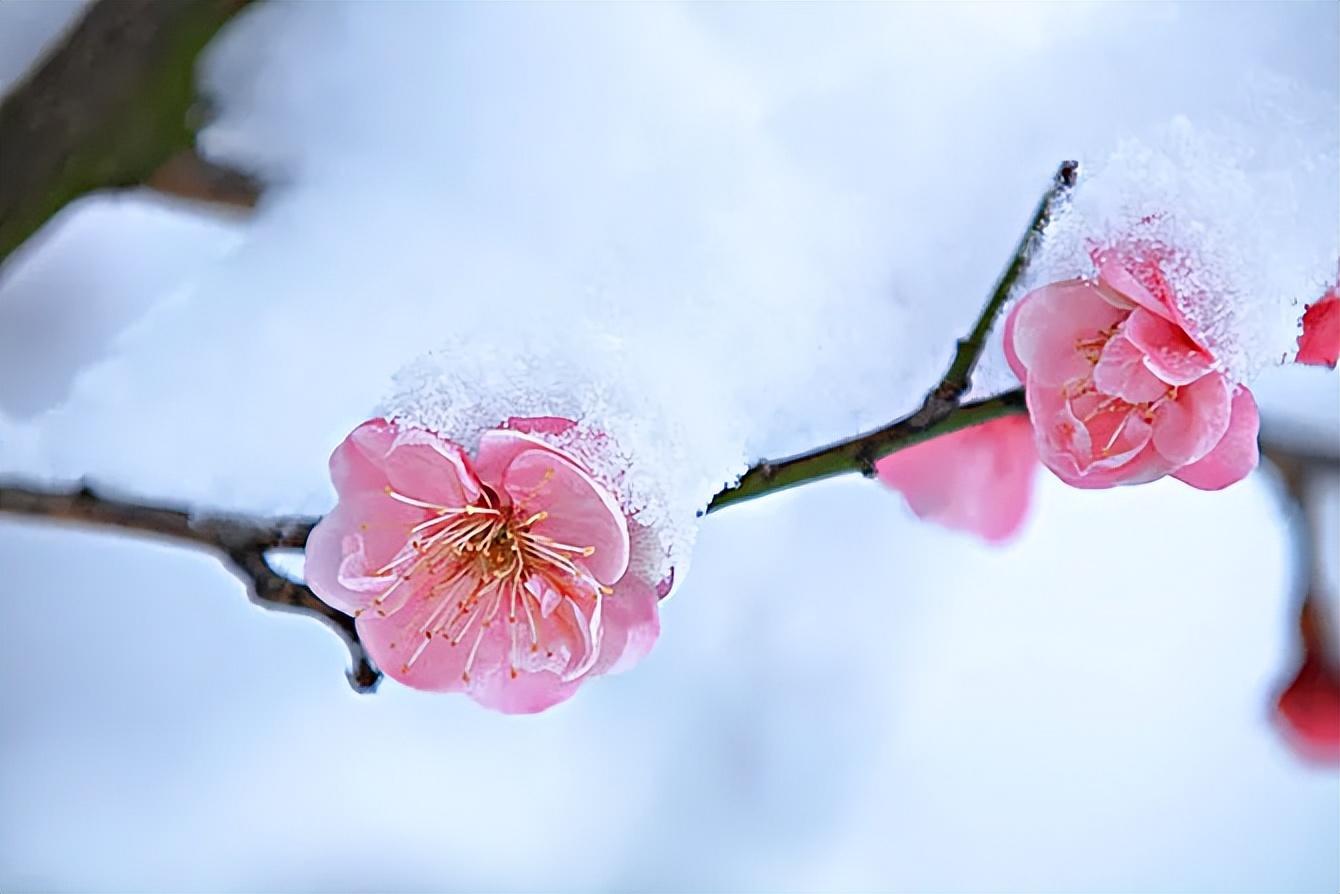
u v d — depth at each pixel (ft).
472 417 1.16
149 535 1.21
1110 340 1.16
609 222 1.23
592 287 1.21
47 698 1.41
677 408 1.17
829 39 1.23
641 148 1.23
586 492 1.15
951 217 1.22
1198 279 1.16
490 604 1.16
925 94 1.23
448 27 1.24
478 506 1.16
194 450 1.25
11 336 1.25
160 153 1.22
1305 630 1.33
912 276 1.22
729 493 1.18
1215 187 1.17
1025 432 1.24
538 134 1.24
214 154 1.24
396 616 1.17
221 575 1.42
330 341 1.25
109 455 1.25
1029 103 1.22
